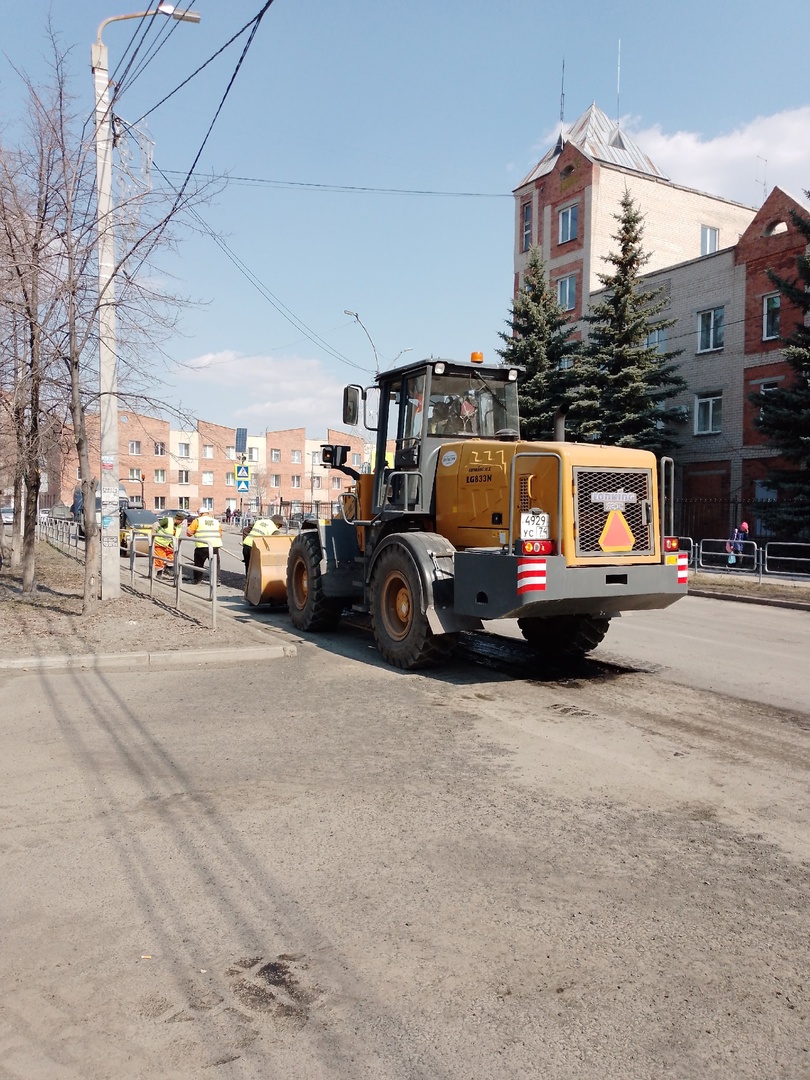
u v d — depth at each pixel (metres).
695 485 28.61
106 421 12.84
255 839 4.34
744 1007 2.94
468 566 7.82
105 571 13.08
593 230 33.22
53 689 7.64
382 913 3.58
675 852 4.22
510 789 5.11
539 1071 2.60
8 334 11.92
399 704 7.19
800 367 21.83
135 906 3.63
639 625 12.72
